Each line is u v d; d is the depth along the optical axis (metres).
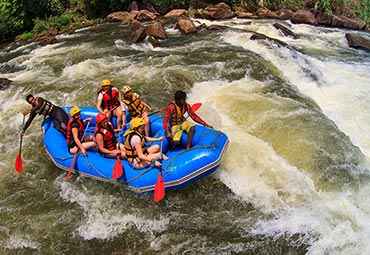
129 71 9.40
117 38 12.28
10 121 7.96
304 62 9.82
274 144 6.68
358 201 5.81
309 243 5.05
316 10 14.16
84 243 5.19
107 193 5.96
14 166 6.77
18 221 5.57
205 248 5.01
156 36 11.66
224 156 6.34
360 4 14.45
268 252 4.95
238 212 5.55
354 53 11.02
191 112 6.29
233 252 4.94
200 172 5.69
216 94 8.20
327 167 6.20
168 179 5.59
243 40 11.08
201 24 12.95
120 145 6.21
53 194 6.07
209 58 9.78
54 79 9.48
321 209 5.55
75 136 6.04
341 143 6.60
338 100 8.41
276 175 6.08
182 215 5.54
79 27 14.69
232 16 14.67
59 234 5.34
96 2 15.62
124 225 5.43
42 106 6.47
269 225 5.31
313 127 6.88
